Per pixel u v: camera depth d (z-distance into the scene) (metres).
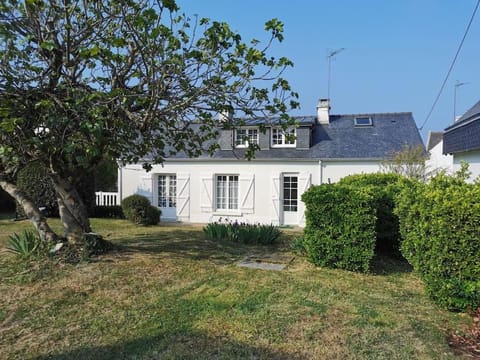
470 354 2.96
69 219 5.84
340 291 4.54
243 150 14.00
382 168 12.25
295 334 3.28
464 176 5.42
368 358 2.88
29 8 4.34
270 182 13.59
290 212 13.59
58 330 3.33
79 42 4.77
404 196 5.05
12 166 5.76
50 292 4.24
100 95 4.26
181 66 4.58
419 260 4.31
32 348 3.00
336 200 5.68
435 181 4.49
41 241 5.66
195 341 3.12
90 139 4.70
